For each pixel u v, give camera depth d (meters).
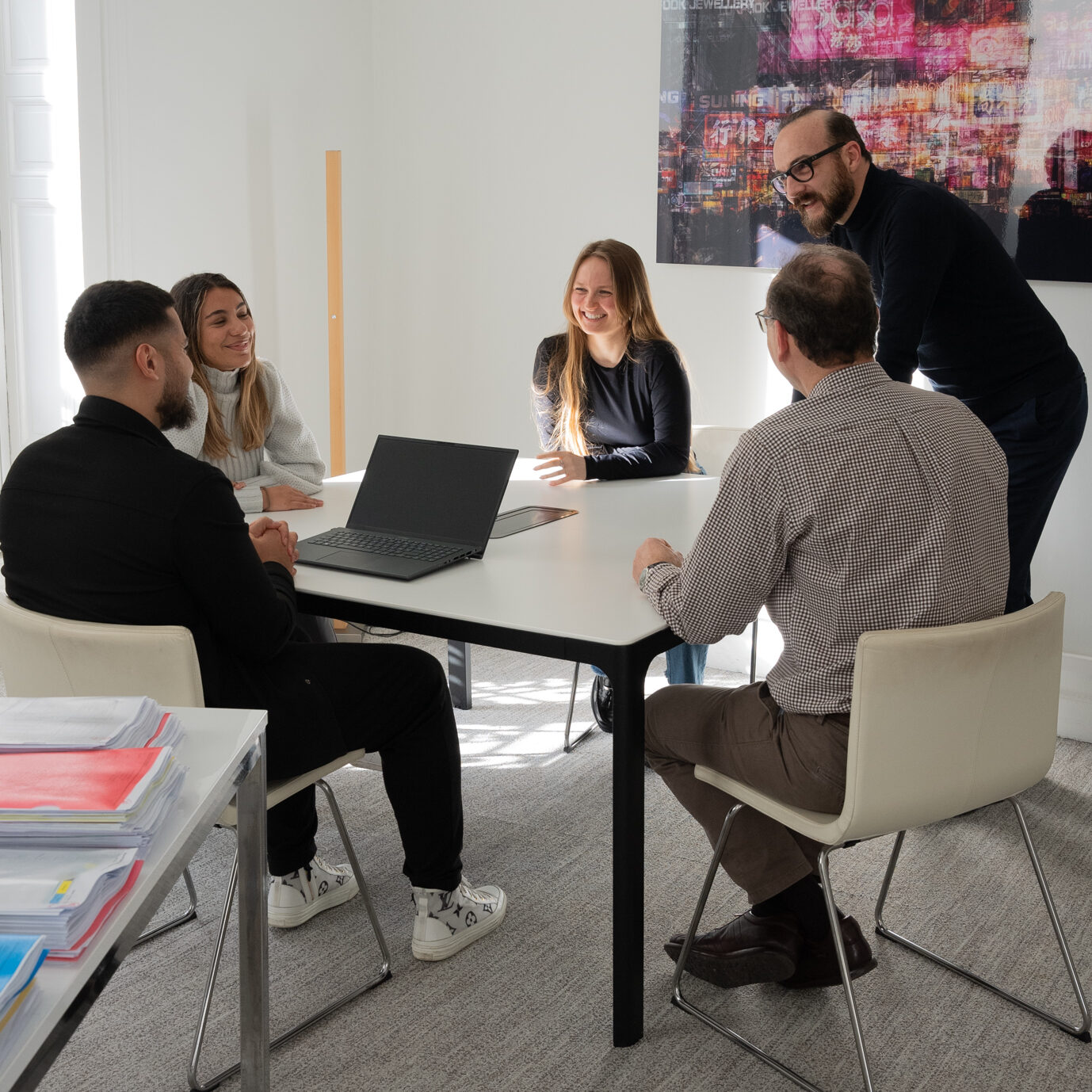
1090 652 3.20
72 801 1.03
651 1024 1.98
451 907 2.16
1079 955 2.17
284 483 2.73
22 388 3.66
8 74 3.47
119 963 0.94
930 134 3.19
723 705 1.92
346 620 2.02
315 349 4.23
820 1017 1.99
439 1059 1.88
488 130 4.03
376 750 2.07
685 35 3.52
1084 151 2.98
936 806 1.69
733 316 3.64
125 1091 1.80
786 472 1.67
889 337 2.49
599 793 2.85
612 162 3.79
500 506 2.42
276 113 3.92
